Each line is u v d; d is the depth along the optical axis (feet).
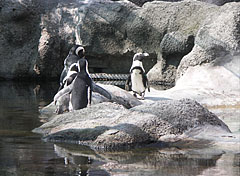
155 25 67.77
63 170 19.63
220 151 23.21
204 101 44.60
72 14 72.74
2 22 70.64
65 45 70.85
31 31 71.61
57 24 71.67
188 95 46.55
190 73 55.57
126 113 27.14
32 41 71.20
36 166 20.33
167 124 26.05
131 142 24.86
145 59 69.46
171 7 67.67
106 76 67.62
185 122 26.45
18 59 70.08
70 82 38.19
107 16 70.03
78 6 73.46
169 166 20.33
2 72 70.03
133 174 19.02
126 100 40.01
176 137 25.59
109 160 21.57
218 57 55.26
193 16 65.41
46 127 28.71
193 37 63.62
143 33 68.69
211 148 23.88
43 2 73.10
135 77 46.83
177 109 26.96
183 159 21.66
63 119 29.17
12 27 70.74
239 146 24.21
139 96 47.42
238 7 57.72
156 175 18.84
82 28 70.28
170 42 64.03
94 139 25.25
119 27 69.77
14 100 45.52
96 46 70.38
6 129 29.43
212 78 52.95
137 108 27.45
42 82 67.41
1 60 70.28
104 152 23.43
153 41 68.39
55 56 69.82
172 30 66.33
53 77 70.33
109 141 24.68
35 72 69.26
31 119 33.55
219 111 39.42
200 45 56.59
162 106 27.17
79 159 21.75
